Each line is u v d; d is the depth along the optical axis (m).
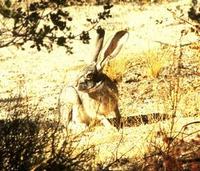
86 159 10.12
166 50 22.00
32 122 10.49
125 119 15.30
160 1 38.12
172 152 9.78
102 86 15.19
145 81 20.09
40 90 20.78
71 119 15.59
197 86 17.16
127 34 15.64
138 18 33.56
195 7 13.47
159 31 27.89
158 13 33.47
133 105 17.36
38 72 24.20
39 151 9.70
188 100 15.62
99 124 15.32
